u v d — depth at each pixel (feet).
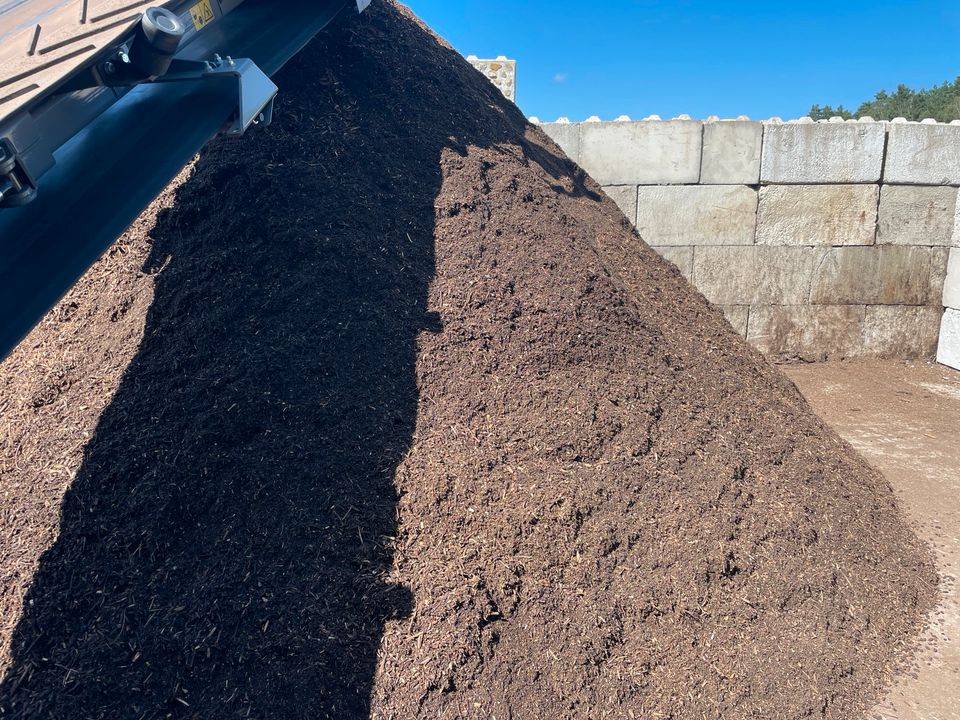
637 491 9.44
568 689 7.44
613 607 8.25
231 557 7.99
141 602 7.62
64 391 9.87
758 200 22.61
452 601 7.71
